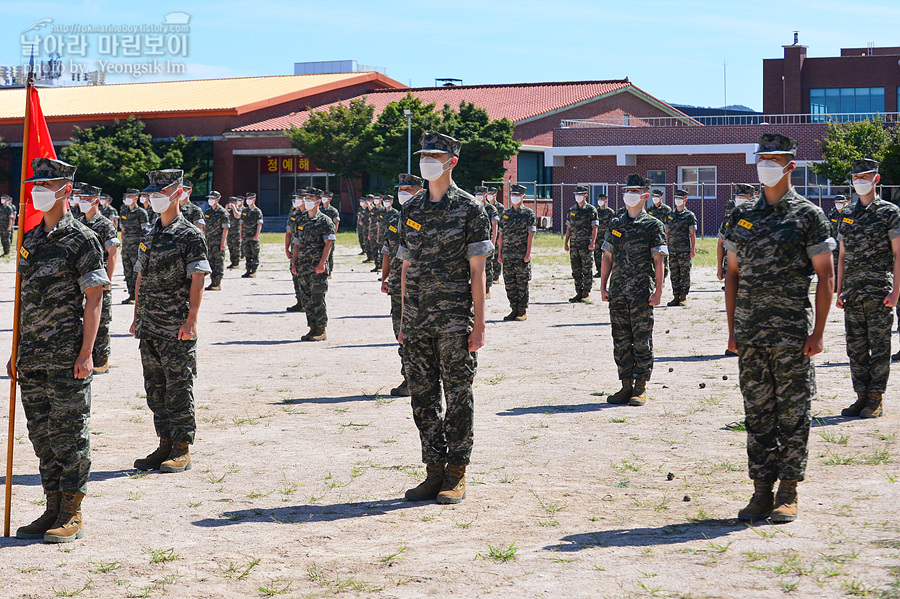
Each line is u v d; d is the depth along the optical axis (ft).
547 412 30.09
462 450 20.84
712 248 123.65
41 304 18.38
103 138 183.93
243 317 57.16
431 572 16.33
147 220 58.49
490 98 198.80
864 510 19.19
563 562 16.66
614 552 17.12
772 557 16.58
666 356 40.96
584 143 171.73
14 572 16.66
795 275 18.66
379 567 16.66
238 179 190.60
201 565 16.92
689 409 30.04
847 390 32.55
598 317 55.47
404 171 169.99
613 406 30.86
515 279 54.29
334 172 178.40
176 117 190.39
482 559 16.94
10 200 108.27
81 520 18.74
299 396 33.40
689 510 19.75
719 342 44.73
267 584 15.94
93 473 23.52
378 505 20.62
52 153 19.58
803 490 20.88
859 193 28.66
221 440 26.89
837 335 45.55
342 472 23.35
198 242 23.68
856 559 16.31
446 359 20.72
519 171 177.88
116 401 32.58
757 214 19.04
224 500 21.11
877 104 213.66
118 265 98.84
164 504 20.83
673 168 168.86
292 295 69.87
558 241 142.61
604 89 196.95
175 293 23.68
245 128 187.73
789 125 158.92
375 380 36.58
